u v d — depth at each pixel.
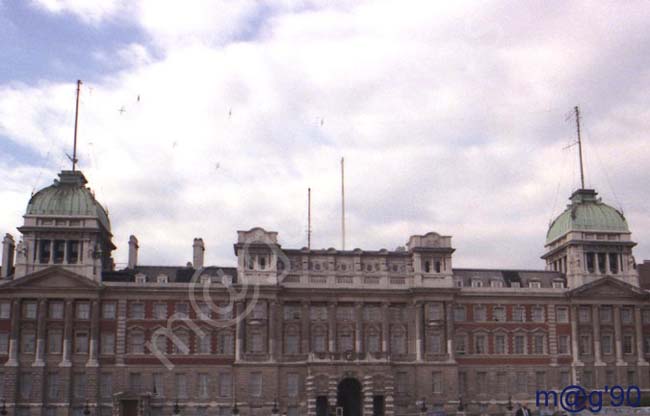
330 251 130.12
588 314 135.00
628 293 135.25
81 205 125.12
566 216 141.75
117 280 127.50
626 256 138.00
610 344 134.00
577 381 131.38
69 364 119.50
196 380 123.12
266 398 121.62
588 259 137.38
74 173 130.25
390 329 129.38
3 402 117.12
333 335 127.00
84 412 116.12
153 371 122.38
